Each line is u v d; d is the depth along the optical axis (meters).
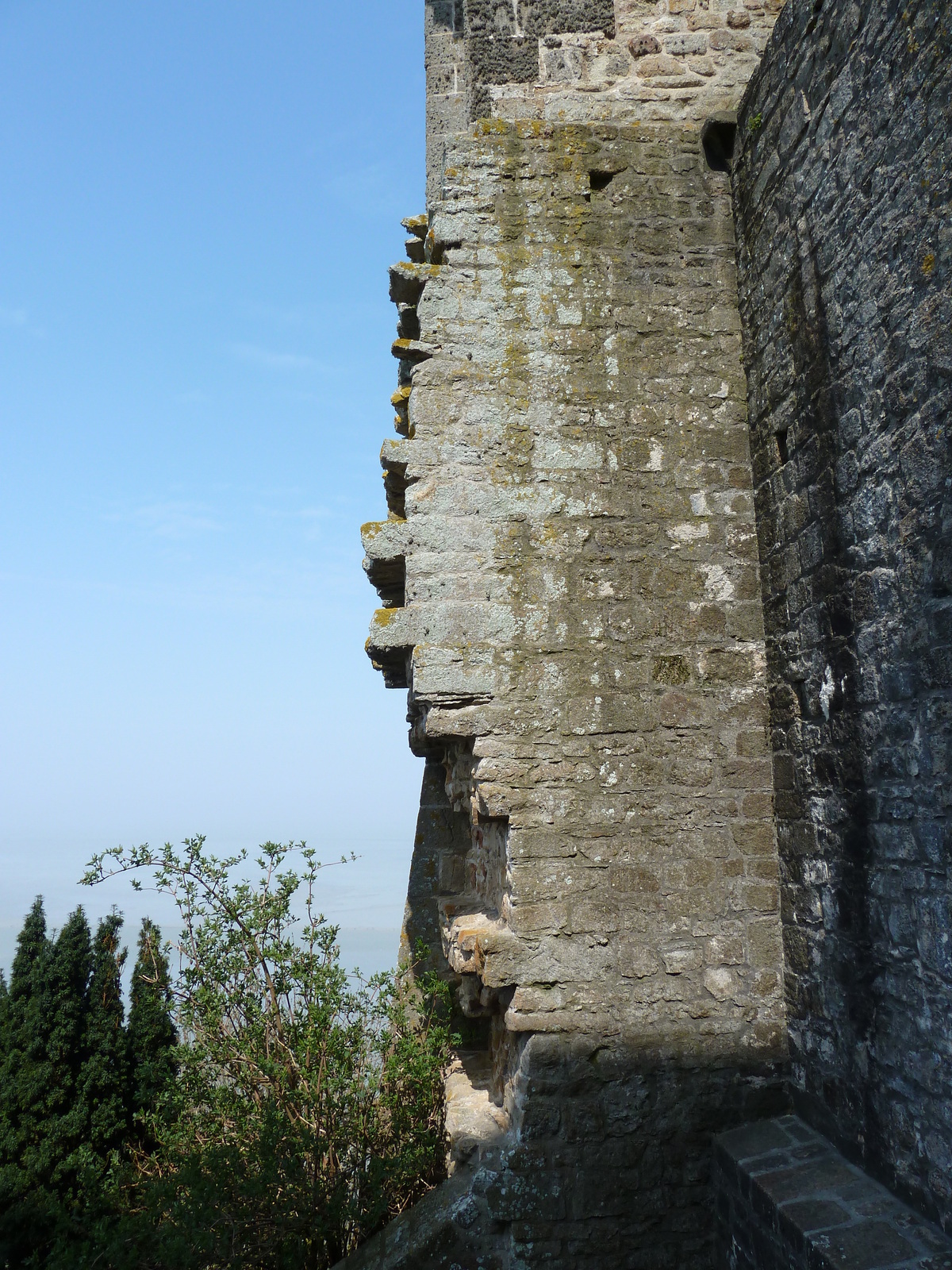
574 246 4.81
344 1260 4.20
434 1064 5.05
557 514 4.53
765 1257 3.48
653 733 4.38
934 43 3.13
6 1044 6.70
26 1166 6.21
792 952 4.14
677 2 5.26
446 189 4.80
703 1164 4.06
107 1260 4.54
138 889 5.51
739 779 4.37
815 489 3.98
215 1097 5.06
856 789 3.63
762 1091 4.11
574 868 4.23
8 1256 5.00
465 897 5.62
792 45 4.25
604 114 5.14
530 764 4.30
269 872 5.69
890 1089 3.34
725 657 4.47
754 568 4.57
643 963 4.18
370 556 4.46
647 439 4.64
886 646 3.41
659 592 4.50
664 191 4.93
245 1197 4.41
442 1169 4.86
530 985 4.12
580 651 4.41
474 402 4.59
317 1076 4.92
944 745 3.05
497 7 5.26
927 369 3.16
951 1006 3.00
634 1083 4.09
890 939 3.37
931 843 3.12
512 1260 3.93
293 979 5.41
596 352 4.71
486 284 4.72
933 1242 3.00
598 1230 3.98
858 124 3.64
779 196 4.36
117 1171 5.65
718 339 4.79
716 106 5.11
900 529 3.33
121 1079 6.75
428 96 6.06
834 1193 3.38
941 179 3.09
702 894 4.26
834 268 3.81
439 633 4.37
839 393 3.77
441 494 4.50
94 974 7.04
